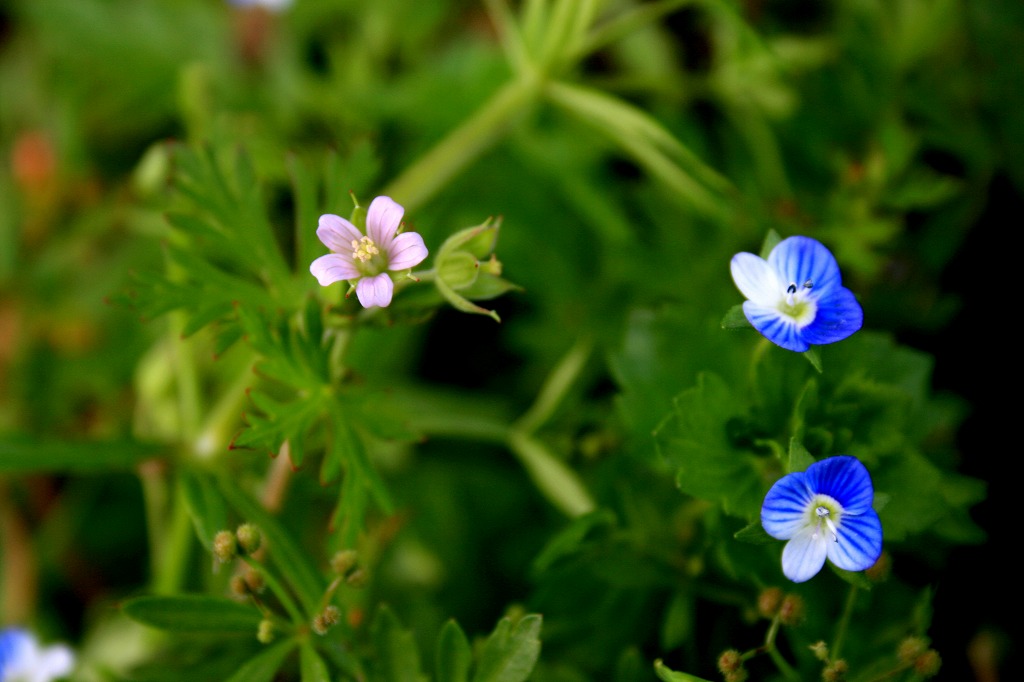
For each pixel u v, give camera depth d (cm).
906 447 20
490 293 20
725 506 20
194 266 21
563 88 23
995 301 24
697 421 20
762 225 24
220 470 22
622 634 22
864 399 20
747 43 23
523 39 23
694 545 21
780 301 20
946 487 21
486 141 24
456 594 24
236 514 22
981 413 24
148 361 24
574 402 24
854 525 19
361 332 24
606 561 21
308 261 21
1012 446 24
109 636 24
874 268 23
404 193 24
